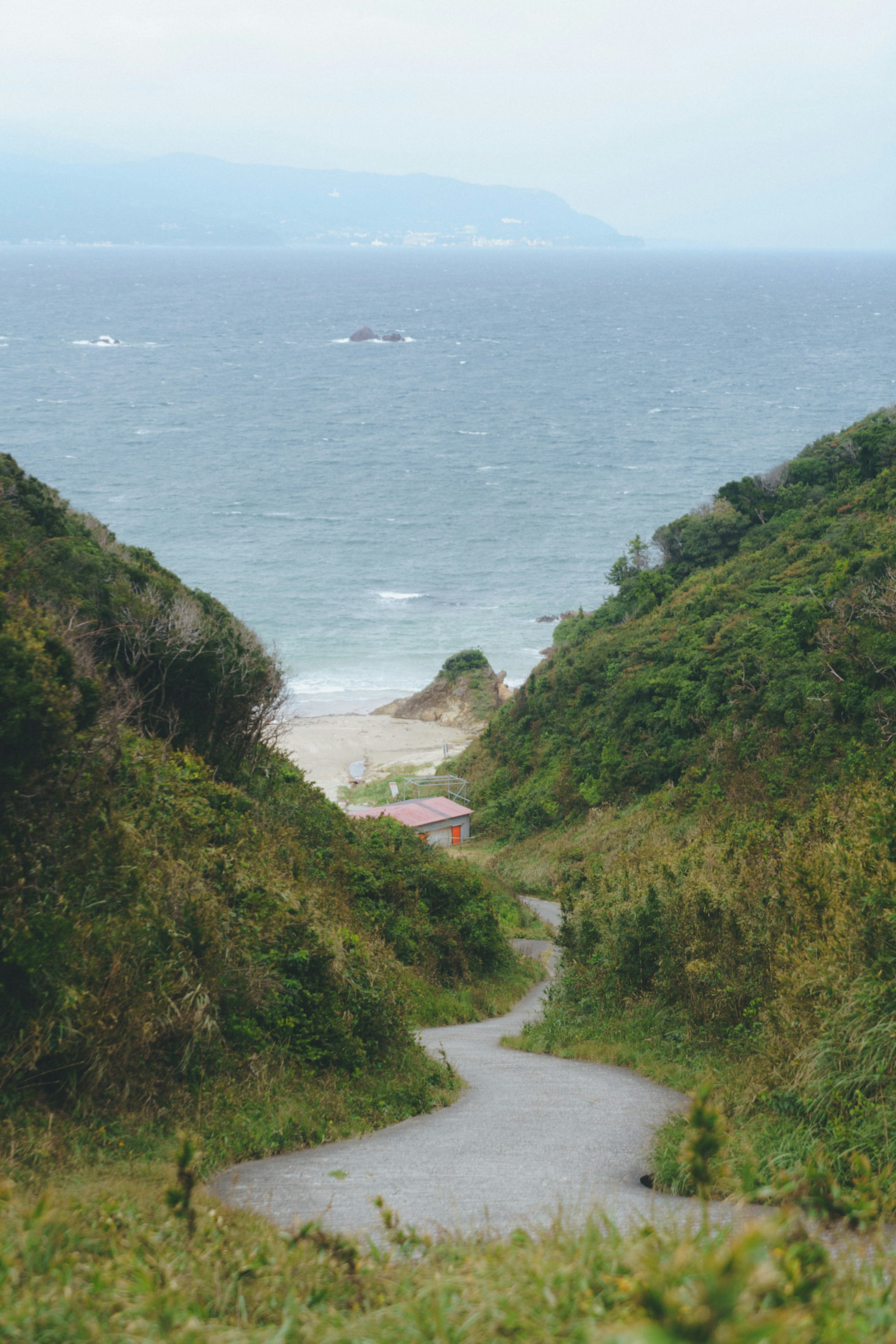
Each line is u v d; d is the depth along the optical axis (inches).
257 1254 127.8
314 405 6018.7
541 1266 107.3
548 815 1512.1
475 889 890.1
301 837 684.1
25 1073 237.9
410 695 2326.5
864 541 1440.7
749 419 5413.4
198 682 615.5
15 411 5467.5
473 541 3440.0
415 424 5492.1
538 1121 311.0
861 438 1870.1
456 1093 383.2
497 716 1977.1
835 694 1053.2
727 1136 206.4
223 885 405.1
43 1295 107.1
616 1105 337.1
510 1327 92.5
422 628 2714.1
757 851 516.7
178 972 311.0
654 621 1727.4
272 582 3031.5
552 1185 222.8
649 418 5531.5
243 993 347.9
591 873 743.7
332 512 3759.8
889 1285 104.2
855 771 850.1
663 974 500.7
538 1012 719.1
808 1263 101.3
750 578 1626.5
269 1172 238.7
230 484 4136.3
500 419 5595.5
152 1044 280.5
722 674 1342.3
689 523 2046.0
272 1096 304.3
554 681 1776.6
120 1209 157.0
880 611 1091.9
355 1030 388.2
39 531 610.9
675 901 514.3
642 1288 65.3
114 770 347.3
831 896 348.5
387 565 3196.4
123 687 518.3
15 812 275.3
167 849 377.4
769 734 1142.3
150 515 3646.7
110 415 5487.2
